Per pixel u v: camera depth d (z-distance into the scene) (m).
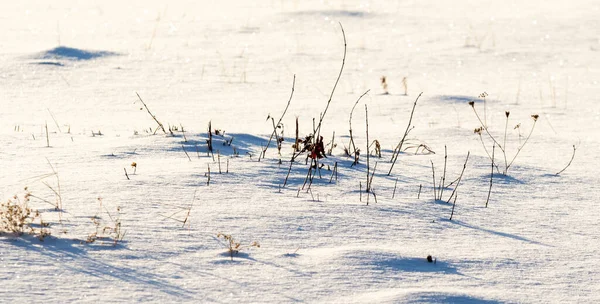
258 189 15.82
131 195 14.68
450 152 21.20
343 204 15.11
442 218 14.72
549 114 28.81
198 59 40.84
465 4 68.81
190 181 15.97
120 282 10.63
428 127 25.34
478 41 49.19
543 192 17.20
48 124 23.48
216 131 21.64
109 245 11.97
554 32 52.94
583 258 12.77
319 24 54.69
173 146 19.70
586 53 45.53
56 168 16.86
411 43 48.12
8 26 52.19
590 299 10.99
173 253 11.83
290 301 10.32
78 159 17.89
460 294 10.76
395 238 13.27
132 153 18.78
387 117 27.38
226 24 54.28
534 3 68.94
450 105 29.94
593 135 24.83
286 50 44.56
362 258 11.96
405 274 11.54
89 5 67.00
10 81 32.12
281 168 17.89
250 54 43.09
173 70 37.38
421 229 13.91
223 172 16.97
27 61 36.53
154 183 15.62
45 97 29.36
